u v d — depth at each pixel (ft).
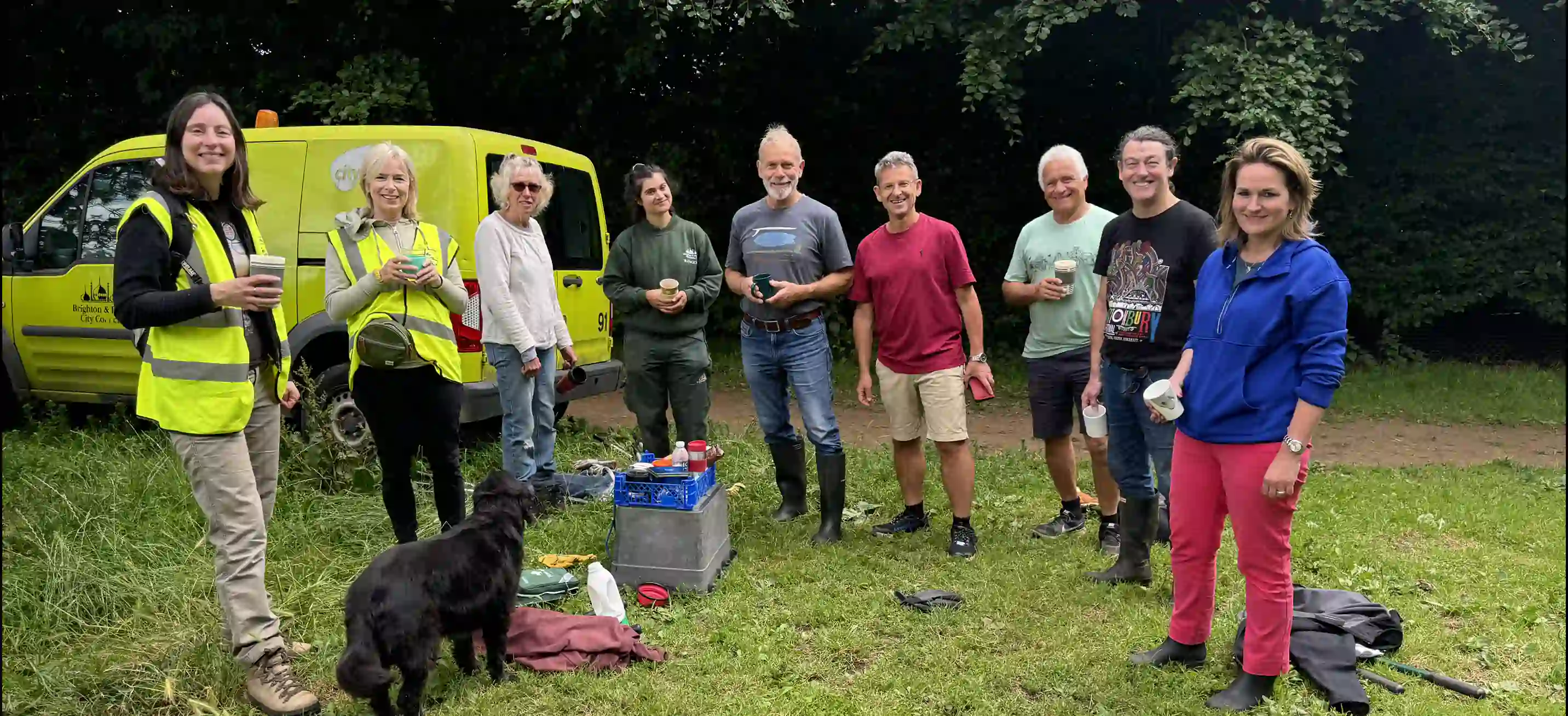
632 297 15.25
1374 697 9.99
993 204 35.45
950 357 14.21
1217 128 31.71
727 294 37.29
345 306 11.59
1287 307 8.86
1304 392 8.72
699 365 15.64
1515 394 28.53
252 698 9.84
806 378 14.79
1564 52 30.81
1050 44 31.48
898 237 14.26
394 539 14.66
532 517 10.65
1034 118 34.76
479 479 17.99
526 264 15.42
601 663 10.69
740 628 11.76
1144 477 12.84
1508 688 10.22
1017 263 14.93
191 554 13.57
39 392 21.11
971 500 14.60
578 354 20.92
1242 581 13.21
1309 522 16.07
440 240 12.34
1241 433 9.20
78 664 10.54
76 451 18.33
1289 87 24.66
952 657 11.04
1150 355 12.07
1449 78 32.09
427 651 8.95
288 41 30.73
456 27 31.63
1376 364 33.37
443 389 12.17
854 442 23.39
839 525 15.17
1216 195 33.58
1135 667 10.70
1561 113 32.12
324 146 18.39
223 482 9.59
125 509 15.06
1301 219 8.99
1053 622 11.95
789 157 14.35
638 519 12.89
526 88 33.45
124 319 8.86
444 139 17.76
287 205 18.44
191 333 9.28
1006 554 14.53
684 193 35.55
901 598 12.67
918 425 14.90
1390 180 33.55
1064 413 14.87
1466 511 16.66
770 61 34.42
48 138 32.73
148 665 10.45
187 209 9.37
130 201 20.11
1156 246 12.06
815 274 14.71
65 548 12.88
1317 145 24.98
